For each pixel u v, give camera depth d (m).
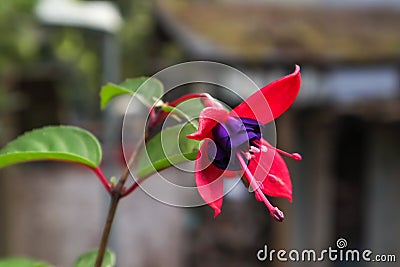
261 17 5.81
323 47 4.52
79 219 9.81
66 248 8.39
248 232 6.12
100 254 1.43
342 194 5.25
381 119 4.54
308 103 4.68
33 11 8.00
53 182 12.54
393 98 4.58
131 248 8.45
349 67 4.42
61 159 1.48
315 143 4.87
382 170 5.17
